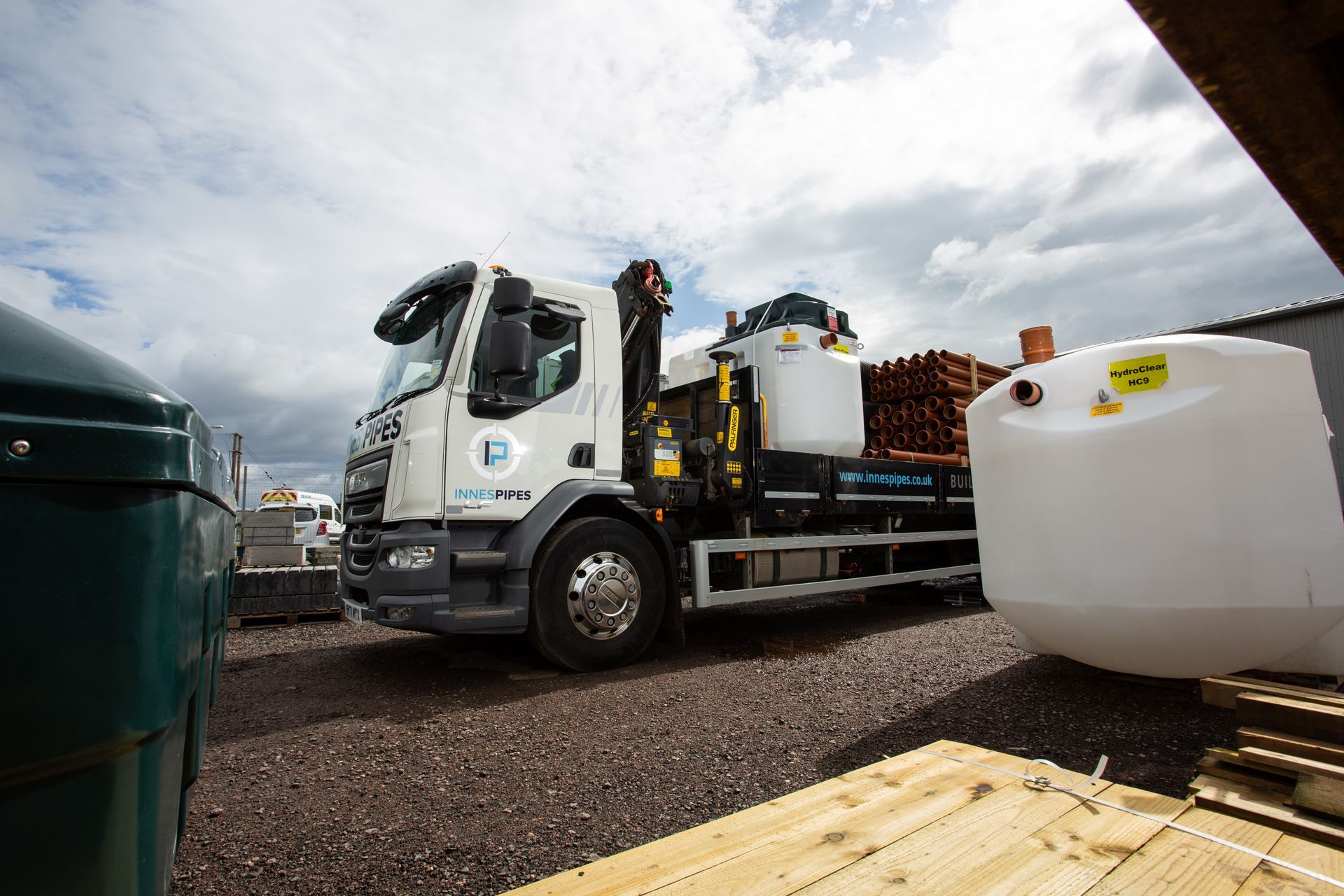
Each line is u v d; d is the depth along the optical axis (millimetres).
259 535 9773
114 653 828
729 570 5570
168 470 883
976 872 1230
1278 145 771
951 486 7344
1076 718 3215
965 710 3449
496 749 3170
